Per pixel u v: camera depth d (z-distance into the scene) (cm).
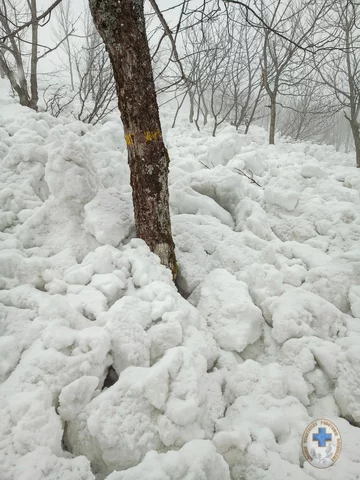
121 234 330
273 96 1025
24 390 199
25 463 171
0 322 237
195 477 176
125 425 200
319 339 283
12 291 265
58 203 351
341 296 334
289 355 281
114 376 241
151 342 250
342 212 452
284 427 224
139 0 244
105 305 267
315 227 453
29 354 219
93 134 600
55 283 280
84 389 207
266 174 614
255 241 408
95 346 224
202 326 293
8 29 713
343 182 582
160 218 308
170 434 202
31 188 415
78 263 321
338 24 945
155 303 270
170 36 283
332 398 258
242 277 345
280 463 204
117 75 260
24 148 442
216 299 316
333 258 373
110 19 238
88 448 199
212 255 380
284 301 313
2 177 425
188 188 462
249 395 249
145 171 288
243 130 1379
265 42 949
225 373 269
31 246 341
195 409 209
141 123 270
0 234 340
